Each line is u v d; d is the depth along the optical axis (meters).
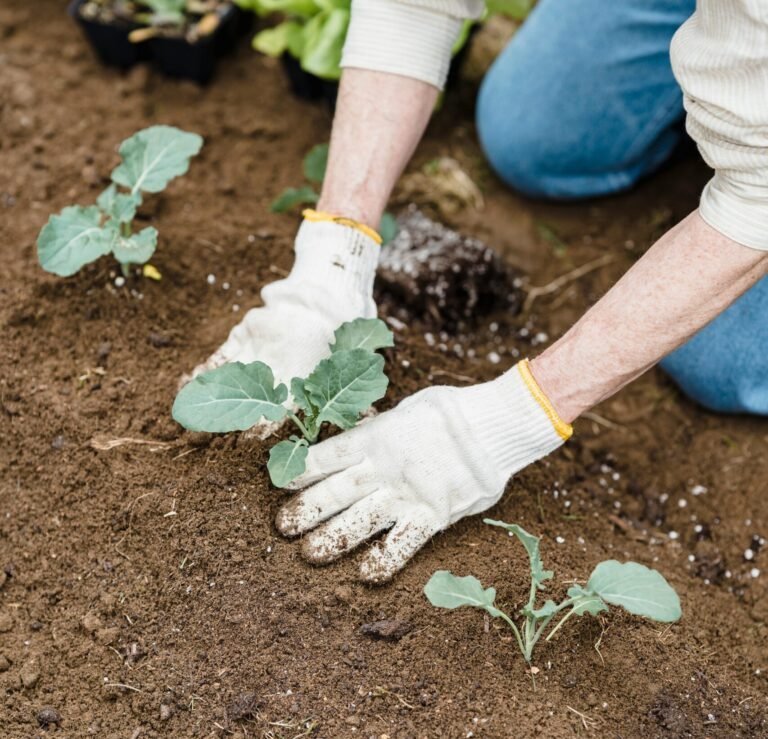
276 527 1.56
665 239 1.46
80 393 1.66
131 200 1.67
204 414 1.51
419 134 1.63
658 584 1.45
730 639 1.63
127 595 1.55
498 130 1.91
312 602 1.54
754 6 1.33
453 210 1.94
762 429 1.79
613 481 1.77
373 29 1.59
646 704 1.52
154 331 1.72
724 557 1.71
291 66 1.97
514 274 1.92
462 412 1.54
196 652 1.53
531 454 1.55
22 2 2.08
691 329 1.47
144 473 1.60
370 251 1.62
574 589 1.48
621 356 1.48
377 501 1.55
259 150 1.96
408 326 1.81
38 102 1.96
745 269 1.43
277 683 1.51
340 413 1.54
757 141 1.37
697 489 1.76
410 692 1.50
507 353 1.84
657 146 1.93
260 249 1.82
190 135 1.70
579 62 1.81
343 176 1.61
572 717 1.50
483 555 1.58
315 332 1.59
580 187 1.93
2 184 1.87
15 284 1.74
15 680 1.52
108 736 1.49
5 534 1.61
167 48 1.96
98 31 1.96
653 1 1.73
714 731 1.51
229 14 1.98
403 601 1.54
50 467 1.62
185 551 1.56
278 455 1.52
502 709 1.49
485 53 2.03
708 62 1.37
